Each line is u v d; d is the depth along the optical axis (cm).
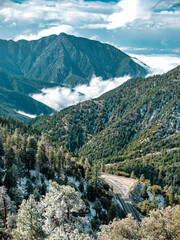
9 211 4634
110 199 9456
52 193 2564
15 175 6719
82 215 3638
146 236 2650
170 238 2608
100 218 7319
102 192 9338
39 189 7381
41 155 9712
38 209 2602
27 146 10319
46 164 10019
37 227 2484
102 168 16788
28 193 6731
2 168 8138
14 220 4328
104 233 2991
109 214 7169
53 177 9044
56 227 2334
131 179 13962
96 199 7938
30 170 8781
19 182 7206
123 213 8125
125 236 2678
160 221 2764
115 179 13788
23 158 8375
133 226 2822
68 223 2442
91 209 7725
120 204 9862
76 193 2566
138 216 9050
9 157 7962
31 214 2527
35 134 17938
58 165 9638
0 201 4259
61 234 2125
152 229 2761
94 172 8950
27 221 2503
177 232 2594
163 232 2655
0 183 6594
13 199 5847
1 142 9325
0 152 8925
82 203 2606
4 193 4384
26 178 7944
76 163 12038
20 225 2545
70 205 2491
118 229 2739
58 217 2380
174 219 2758
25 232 2472
